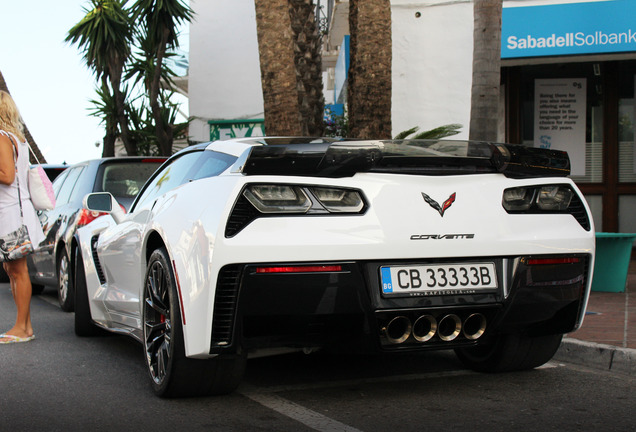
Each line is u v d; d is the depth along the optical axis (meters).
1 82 14.17
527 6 10.20
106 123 17.88
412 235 3.25
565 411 3.41
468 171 3.46
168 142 17.77
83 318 5.69
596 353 4.48
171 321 3.44
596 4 10.03
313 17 9.77
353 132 8.23
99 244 5.14
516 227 3.46
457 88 10.53
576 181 11.82
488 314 3.45
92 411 3.46
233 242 3.08
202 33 20.53
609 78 11.59
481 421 3.24
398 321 3.32
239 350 3.19
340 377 4.14
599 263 7.71
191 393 3.62
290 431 3.09
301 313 3.14
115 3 16.73
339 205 3.21
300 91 9.58
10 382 4.14
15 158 5.32
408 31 10.60
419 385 3.95
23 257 5.54
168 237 3.52
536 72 11.66
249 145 3.56
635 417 3.31
